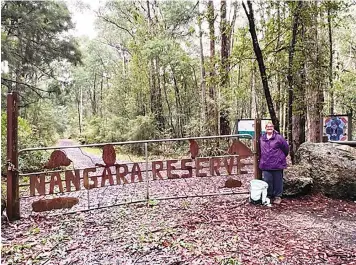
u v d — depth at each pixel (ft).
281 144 18.65
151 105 63.26
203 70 45.27
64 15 50.16
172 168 19.48
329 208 17.89
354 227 14.73
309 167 21.33
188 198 20.40
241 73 51.03
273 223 15.15
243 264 10.87
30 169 32.60
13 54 44.06
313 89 27.96
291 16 24.89
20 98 49.16
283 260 11.21
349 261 11.18
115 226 14.93
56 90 53.78
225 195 20.85
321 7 24.80
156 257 11.48
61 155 17.49
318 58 26.66
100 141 77.15
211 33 31.71
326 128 29.94
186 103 65.41
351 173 19.67
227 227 14.55
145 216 16.43
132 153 59.82
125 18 66.33
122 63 87.15
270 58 31.89
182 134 63.67
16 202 16.25
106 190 24.16
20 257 11.59
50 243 12.89
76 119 138.21
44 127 75.05
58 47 50.88
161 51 55.52
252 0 27.63
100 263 11.10
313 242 12.87
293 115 30.07
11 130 16.08
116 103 75.72
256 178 19.85
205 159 19.86
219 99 41.37
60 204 17.40
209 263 10.94
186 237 13.33
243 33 28.17
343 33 58.54
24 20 44.47
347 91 49.90
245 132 36.99
